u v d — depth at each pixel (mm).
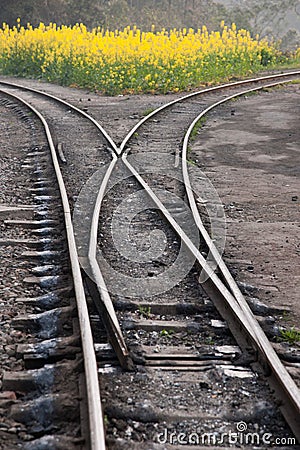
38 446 9656
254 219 23000
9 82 75750
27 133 39281
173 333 13906
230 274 16266
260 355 12352
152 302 15227
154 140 36812
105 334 13492
